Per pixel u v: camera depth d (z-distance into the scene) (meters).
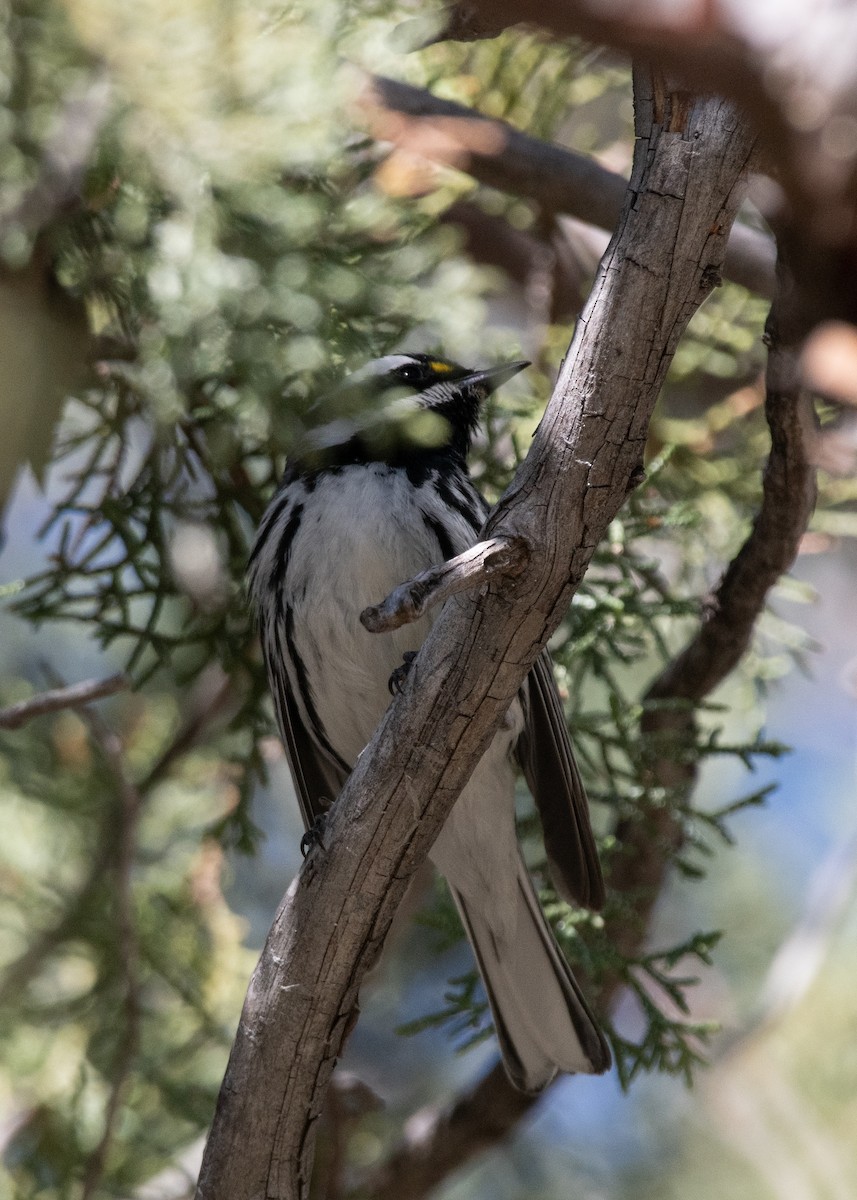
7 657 10.15
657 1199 9.89
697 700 7.47
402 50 5.77
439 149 7.64
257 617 7.20
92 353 6.85
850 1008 9.73
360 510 7.06
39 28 5.81
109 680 5.89
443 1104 8.87
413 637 7.02
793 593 7.92
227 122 6.04
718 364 8.66
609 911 7.40
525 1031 7.00
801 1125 9.64
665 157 4.39
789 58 1.65
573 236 9.20
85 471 7.03
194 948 8.53
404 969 10.48
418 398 7.72
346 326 6.97
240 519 8.26
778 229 2.10
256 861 10.56
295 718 7.61
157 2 5.68
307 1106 5.28
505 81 8.46
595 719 7.48
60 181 5.96
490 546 4.48
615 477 4.54
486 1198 10.15
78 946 8.57
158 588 7.22
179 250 6.25
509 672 4.76
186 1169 8.19
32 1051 8.27
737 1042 9.89
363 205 6.92
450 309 7.13
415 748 4.88
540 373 8.66
